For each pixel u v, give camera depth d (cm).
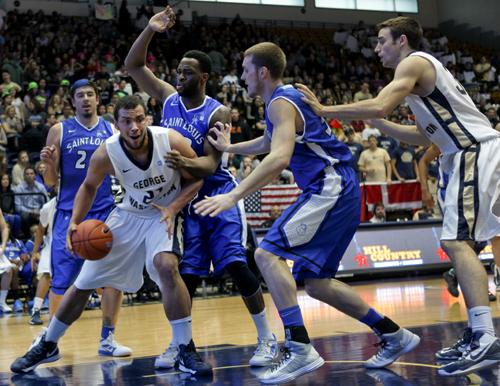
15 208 968
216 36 1911
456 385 321
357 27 2177
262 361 405
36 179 1018
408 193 1169
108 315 473
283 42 1997
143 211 396
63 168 475
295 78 1791
